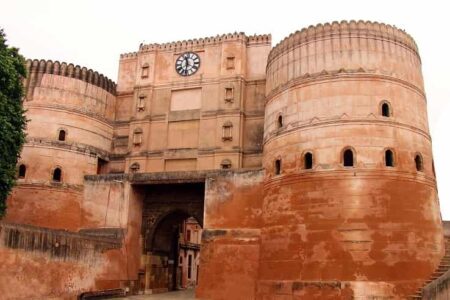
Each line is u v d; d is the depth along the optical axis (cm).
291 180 2327
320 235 2148
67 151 3112
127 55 3606
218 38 3306
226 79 3198
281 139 2453
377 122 2241
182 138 3228
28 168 3008
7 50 2220
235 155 3048
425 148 2339
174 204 3138
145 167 3244
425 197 2227
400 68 2373
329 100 2311
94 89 3338
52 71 3198
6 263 1936
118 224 2953
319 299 2073
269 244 2370
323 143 2264
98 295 2545
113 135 3466
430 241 2159
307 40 2461
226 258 2608
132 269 2966
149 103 3347
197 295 2609
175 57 3397
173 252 3562
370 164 2177
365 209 2114
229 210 2686
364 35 2367
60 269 2269
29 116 3078
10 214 2930
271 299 2252
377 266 2036
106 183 3061
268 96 2667
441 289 1680
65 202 3030
